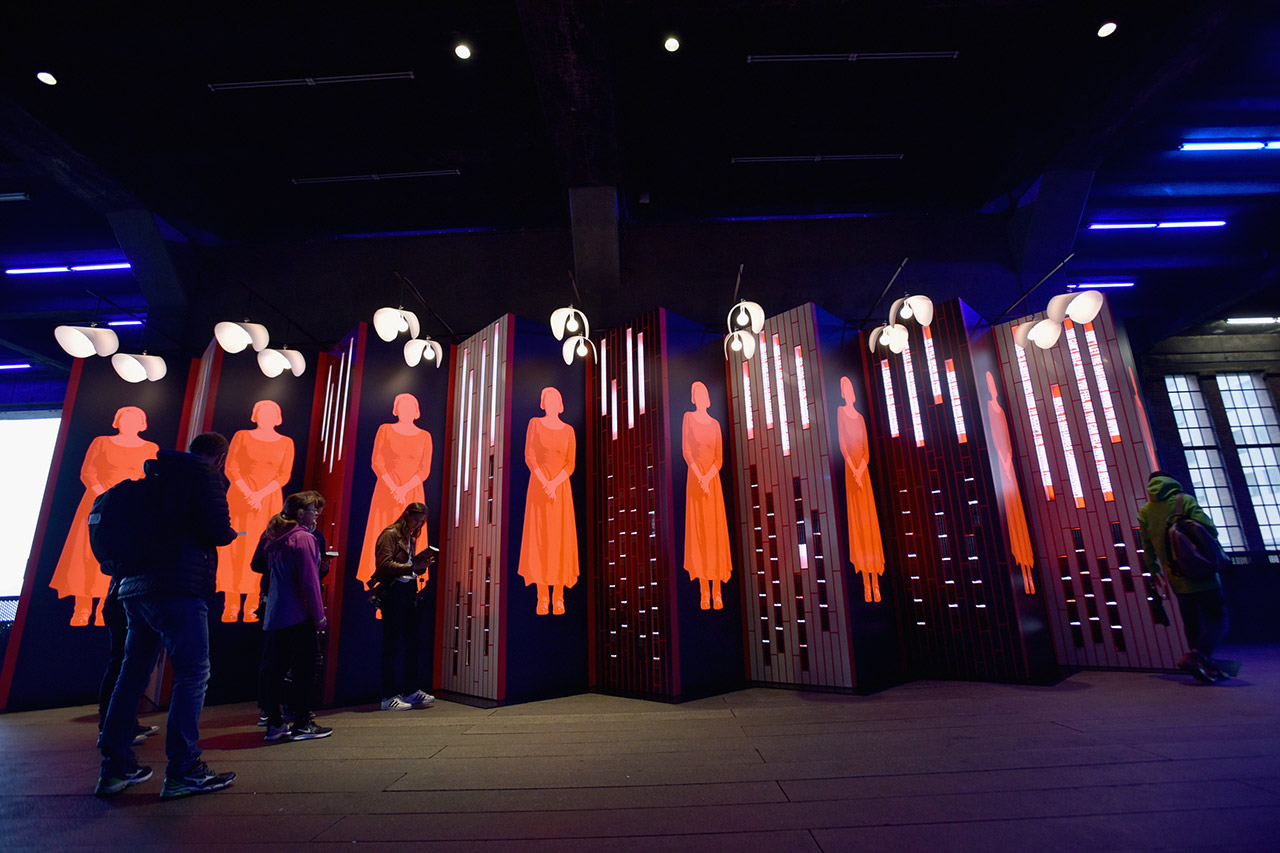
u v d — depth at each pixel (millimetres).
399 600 4332
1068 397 5762
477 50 6059
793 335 5449
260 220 8164
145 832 1851
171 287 7324
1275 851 1554
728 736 3074
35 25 5398
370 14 5625
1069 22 5699
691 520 4984
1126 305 9938
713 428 5449
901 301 5051
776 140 7379
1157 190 8039
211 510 2393
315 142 6914
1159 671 4996
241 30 5598
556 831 1812
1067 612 5566
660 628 4613
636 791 2186
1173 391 10742
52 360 10250
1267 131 7184
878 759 2531
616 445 5348
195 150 6875
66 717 4469
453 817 1947
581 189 6902
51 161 6406
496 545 4766
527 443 5055
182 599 2320
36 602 5027
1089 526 5531
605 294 7367
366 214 8234
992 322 6277
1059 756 2486
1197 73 6547
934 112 7016
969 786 2141
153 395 5750
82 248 8383
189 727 2248
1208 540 4215
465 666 4816
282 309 7438
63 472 5277
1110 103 6172
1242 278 8797
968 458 5180
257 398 5562
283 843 1754
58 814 2025
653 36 6016
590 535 5367
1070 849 1601
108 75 6031
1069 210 7219
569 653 4941
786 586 5031
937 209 8320
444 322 7355
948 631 5059
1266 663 5414
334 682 4523
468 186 7867
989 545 4961
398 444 5316
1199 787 2051
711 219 8273
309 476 5629
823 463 4992
